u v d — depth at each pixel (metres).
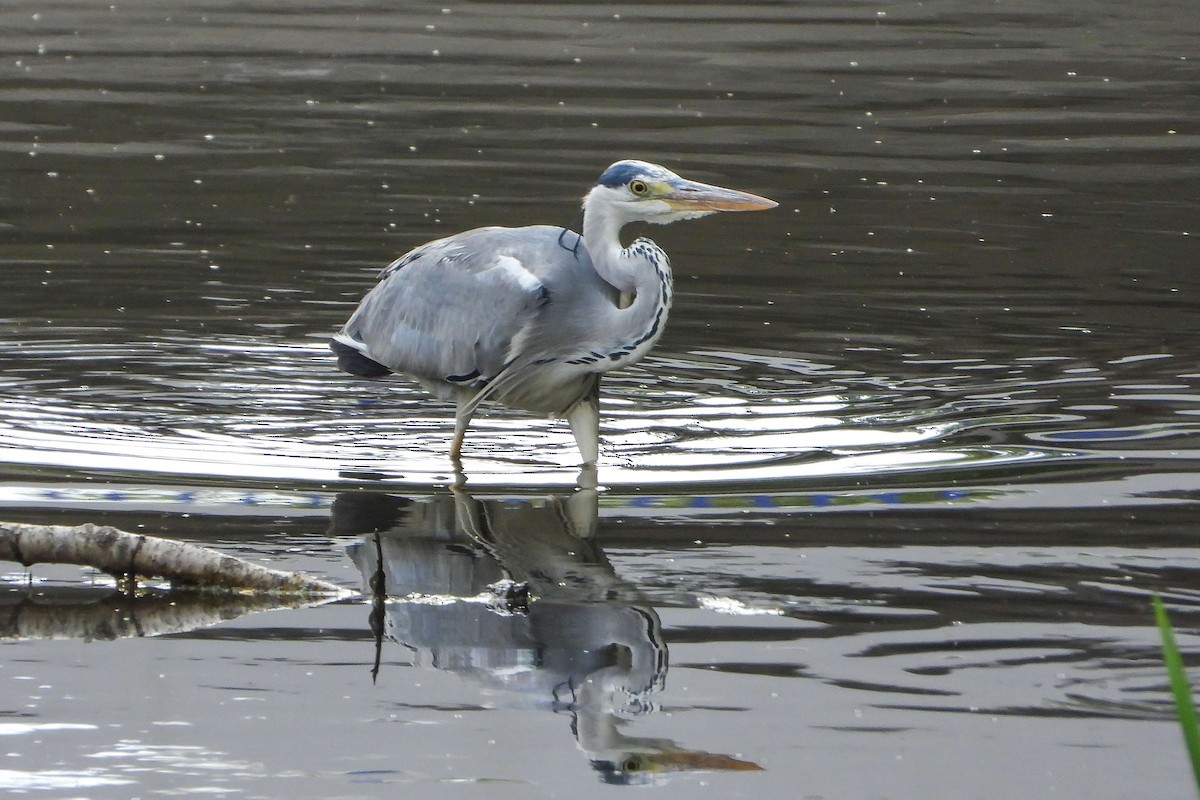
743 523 10.51
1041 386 13.82
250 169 22.44
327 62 29.95
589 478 11.52
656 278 11.70
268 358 14.79
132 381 13.93
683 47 31.50
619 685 8.22
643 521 10.57
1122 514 10.59
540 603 9.20
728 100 27.11
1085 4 36.19
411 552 9.99
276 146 23.81
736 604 9.18
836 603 9.18
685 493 11.15
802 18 34.34
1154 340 15.21
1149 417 12.85
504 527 10.45
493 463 11.89
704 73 29.22
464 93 27.52
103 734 7.65
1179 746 7.56
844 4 36.00
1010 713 7.89
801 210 20.55
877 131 25.12
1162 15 35.19
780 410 13.28
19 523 9.91
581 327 11.86
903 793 7.14
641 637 8.77
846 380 14.15
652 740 7.64
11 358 14.50
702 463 11.88
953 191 21.55
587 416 12.16
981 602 9.19
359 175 22.08
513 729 7.75
